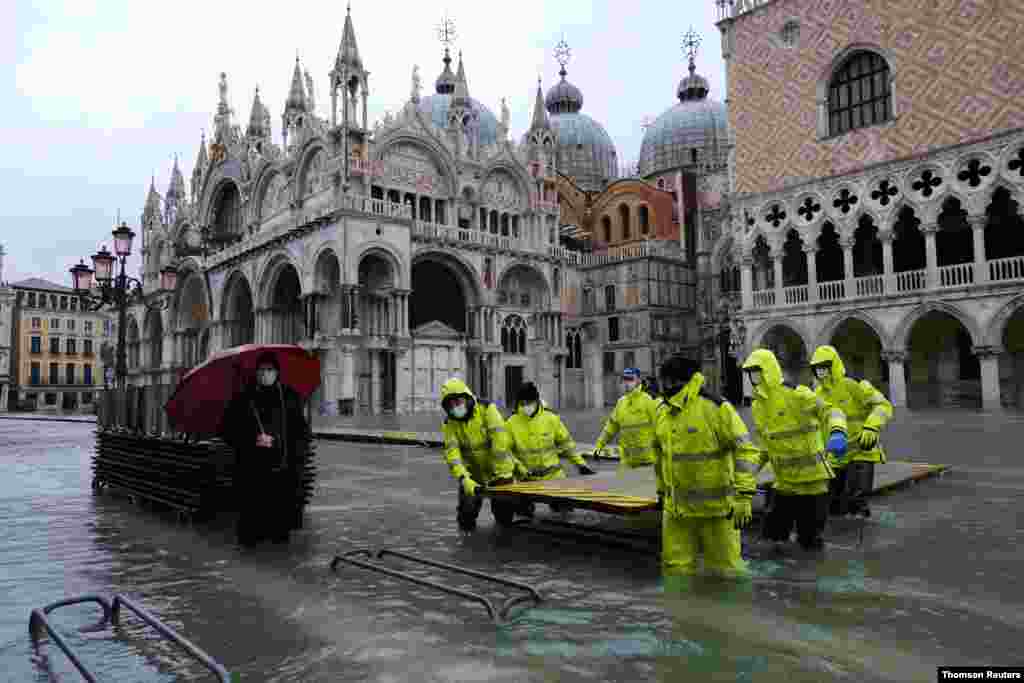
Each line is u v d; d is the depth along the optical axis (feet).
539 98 180.65
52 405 324.39
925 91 109.91
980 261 104.01
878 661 14.52
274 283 159.63
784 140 127.75
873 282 116.16
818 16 123.54
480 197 164.25
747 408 131.95
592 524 30.04
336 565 23.89
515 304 168.35
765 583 20.39
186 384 32.68
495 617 17.85
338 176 140.05
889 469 39.40
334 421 114.52
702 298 191.52
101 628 18.21
